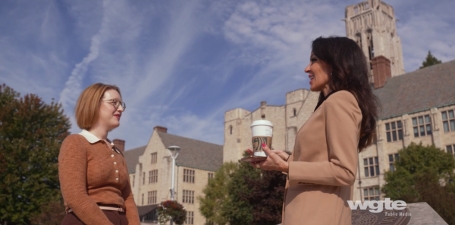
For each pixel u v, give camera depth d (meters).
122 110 4.15
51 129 37.88
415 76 45.28
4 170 33.62
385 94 45.88
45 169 35.84
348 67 2.89
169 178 63.22
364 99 2.82
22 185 34.38
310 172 2.59
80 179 3.42
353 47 3.00
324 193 2.64
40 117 37.84
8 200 34.25
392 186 32.59
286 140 50.62
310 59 3.13
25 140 35.59
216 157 72.31
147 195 66.56
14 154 34.28
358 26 70.81
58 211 33.41
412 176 31.55
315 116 2.83
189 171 65.31
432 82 42.56
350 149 2.56
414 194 28.88
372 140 2.97
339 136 2.60
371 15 69.31
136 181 69.19
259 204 26.83
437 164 32.31
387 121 42.19
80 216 3.31
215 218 47.16
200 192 65.69
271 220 25.94
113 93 4.11
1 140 35.06
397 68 69.19
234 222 35.75
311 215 2.59
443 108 38.62
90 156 3.65
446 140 37.88
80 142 3.64
